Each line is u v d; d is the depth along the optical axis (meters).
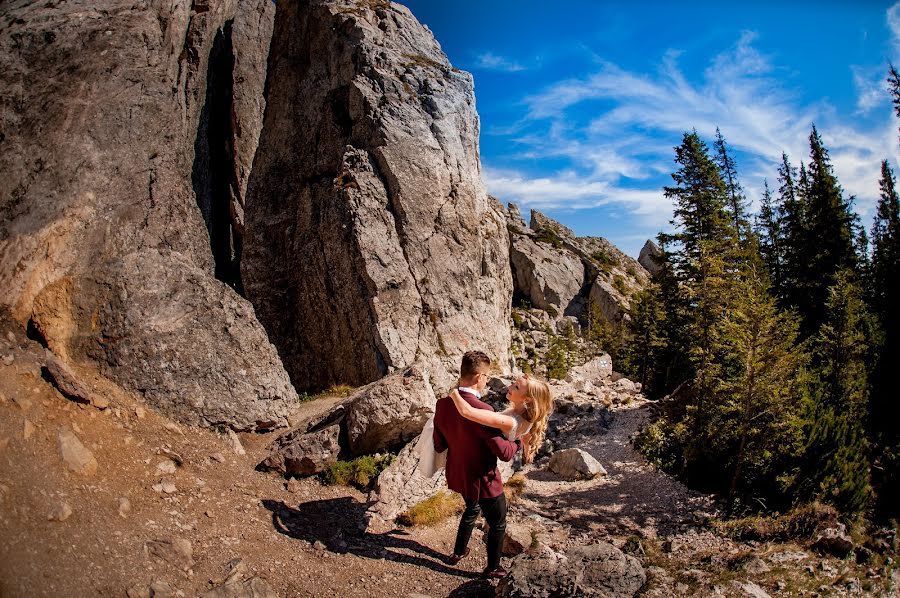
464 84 25.88
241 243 25.27
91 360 8.81
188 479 7.48
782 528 8.55
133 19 11.82
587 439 13.80
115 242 10.12
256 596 5.39
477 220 24.53
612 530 8.66
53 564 4.79
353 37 24.38
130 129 11.41
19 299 8.12
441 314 21.50
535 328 61.81
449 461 6.68
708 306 13.00
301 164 23.56
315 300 21.02
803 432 9.89
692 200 23.81
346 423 9.55
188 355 9.81
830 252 24.00
